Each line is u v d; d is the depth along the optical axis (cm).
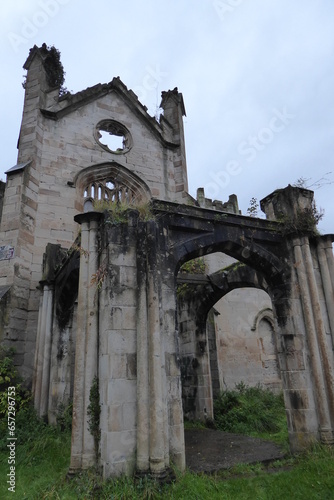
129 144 1686
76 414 625
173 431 630
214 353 1545
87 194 1531
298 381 794
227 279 1185
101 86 1683
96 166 1545
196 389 1279
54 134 1509
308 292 856
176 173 1767
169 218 771
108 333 629
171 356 667
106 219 702
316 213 924
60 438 833
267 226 898
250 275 1083
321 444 749
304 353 819
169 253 745
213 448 884
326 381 796
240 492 573
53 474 645
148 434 596
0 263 1221
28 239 1295
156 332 643
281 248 905
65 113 1567
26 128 1467
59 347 1029
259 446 895
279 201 952
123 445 586
